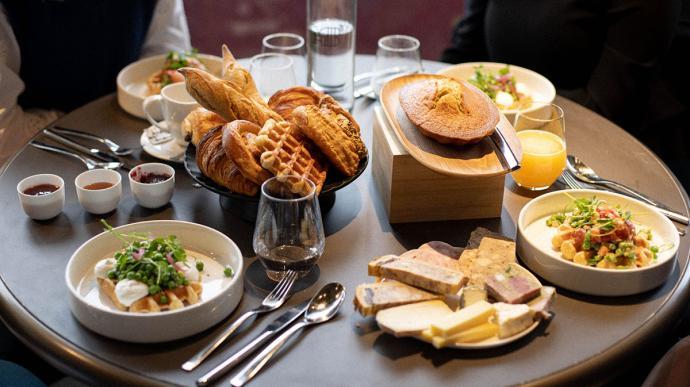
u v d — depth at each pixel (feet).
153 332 3.23
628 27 6.67
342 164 4.08
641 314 3.55
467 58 8.17
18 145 6.27
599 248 3.72
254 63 5.36
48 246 4.01
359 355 3.25
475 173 3.94
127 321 3.21
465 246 4.10
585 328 3.45
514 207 4.49
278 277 3.76
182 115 4.81
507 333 3.26
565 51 7.13
